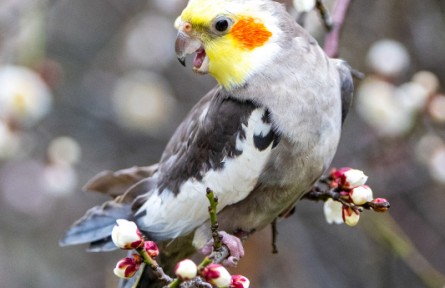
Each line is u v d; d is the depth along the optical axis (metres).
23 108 10.76
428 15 12.62
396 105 11.05
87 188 8.58
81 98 14.73
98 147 14.57
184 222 8.03
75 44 14.98
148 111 13.89
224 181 7.84
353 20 12.63
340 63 8.23
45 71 10.95
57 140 11.58
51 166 11.40
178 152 8.20
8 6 11.40
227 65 7.78
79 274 14.49
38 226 14.78
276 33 7.80
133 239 6.86
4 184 14.57
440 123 11.17
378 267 13.12
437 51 12.64
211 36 7.74
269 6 7.88
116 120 14.49
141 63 14.35
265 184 7.85
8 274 14.51
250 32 7.75
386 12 12.48
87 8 15.10
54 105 14.52
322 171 7.94
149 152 14.38
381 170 12.01
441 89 12.56
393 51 11.16
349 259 13.36
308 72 7.76
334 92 7.86
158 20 14.32
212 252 6.94
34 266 14.59
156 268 6.93
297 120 7.71
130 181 8.58
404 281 13.13
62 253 14.70
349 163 12.78
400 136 11.39
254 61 7.76
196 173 7.95
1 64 11.20
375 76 11.18
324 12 8.79
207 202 7.91
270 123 7.74
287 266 12.72
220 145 7.86
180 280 6.59
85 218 8.27
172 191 8.06
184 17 7.78
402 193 12.89
